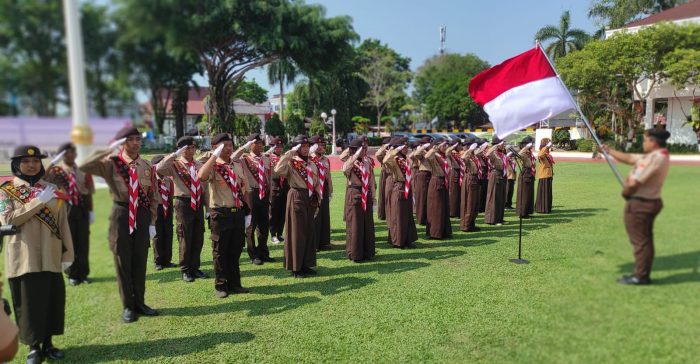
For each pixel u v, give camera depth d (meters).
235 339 3.08
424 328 3.17
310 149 4.52
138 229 2.56
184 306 3.71
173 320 3.40
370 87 22.77
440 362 2.66
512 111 2.98
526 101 2.89
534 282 3.93
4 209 2.31
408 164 5.66
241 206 4.04
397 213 5.64
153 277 4.51
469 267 4.67
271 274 4.67
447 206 6.23
